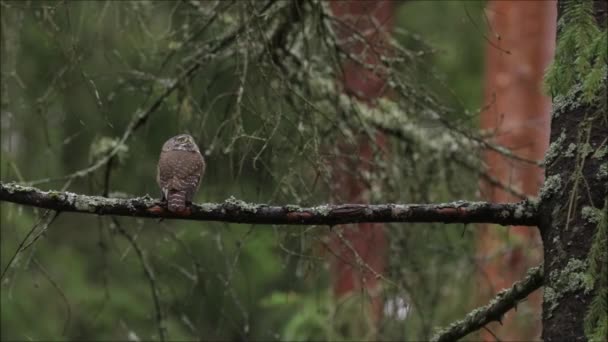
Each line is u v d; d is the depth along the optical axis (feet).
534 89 62.75
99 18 39.27
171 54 39.32
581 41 22.77
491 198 43.52
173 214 25.94
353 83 47.03
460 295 46.91
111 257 63.82
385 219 25.62
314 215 25.67
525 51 62.95
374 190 41.83
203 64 39.06
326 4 41.14
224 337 40.09
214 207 25.90
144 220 43.21
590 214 23.76
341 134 37.88
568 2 23.36
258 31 38.04
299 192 39.75
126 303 62.64
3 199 25.67
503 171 54.54
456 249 45.75
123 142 38.17
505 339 48.29
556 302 23.86
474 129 42.09
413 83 40.27
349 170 40.73
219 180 39.70
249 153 37.06
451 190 43.73
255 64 35.73
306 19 40.06
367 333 43.42
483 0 41.88
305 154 35.45
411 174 42.78
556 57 23.22
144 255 39.83
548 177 24.97
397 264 41.75
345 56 41.16
